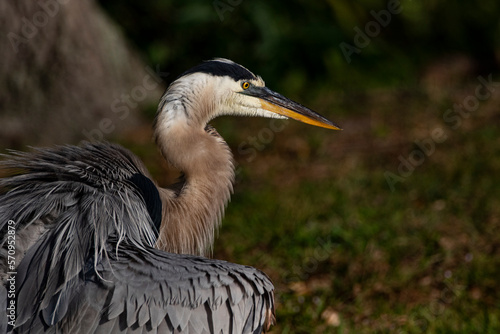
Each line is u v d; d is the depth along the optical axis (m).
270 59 18.08
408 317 9.09
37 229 6.18
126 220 6.52
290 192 12.88
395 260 10.31
